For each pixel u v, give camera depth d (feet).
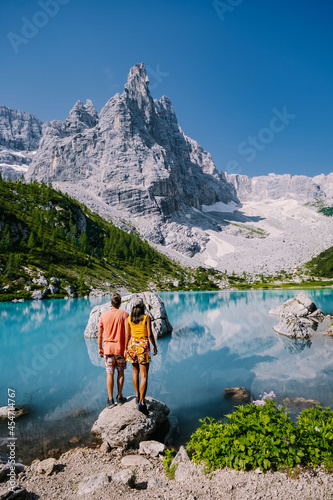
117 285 372.38
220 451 19.94
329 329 81.30
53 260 363.35
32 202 511.40
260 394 38.86
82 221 564.71
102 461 24.72
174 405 36.65
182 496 17.24
